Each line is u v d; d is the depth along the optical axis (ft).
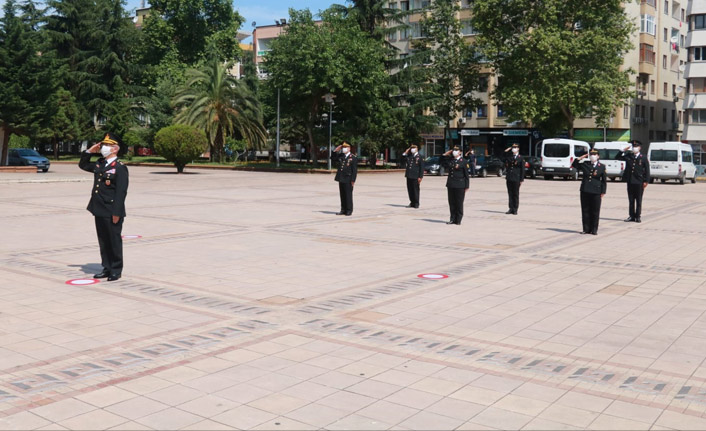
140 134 197.36
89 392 17.84
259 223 56.24
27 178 114.62
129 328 23.94
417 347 22.03
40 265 36.32
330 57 144.25
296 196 85.61
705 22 189.57
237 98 174.29
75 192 89.04
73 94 224.94
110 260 32.48
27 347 21.66
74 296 28.99
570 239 48.49
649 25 202.69
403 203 77.41
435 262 38.34
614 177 148.36
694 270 36.52
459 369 19.89
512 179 65.41
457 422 16.07
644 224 59.31
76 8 228.84
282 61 151.02
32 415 16.31
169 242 45.19
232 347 21.84
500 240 47.55
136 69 228.22
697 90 192.03
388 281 32.81
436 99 165.37
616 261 39.27
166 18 235.40
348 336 23.21
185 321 24.94
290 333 23.50
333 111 162.71
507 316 26.20
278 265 36.96
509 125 208.95
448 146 223.71
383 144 164.45
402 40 229.45
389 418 16.29
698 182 147.64
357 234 50.14
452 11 179.01
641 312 27.07
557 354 21.44
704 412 16.79
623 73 161.17
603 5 157.69
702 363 20.68
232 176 136.87
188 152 143.74
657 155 133.28
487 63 178.19
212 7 232.73
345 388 18.28
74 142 239.71
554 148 141.90
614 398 17.69
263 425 15.84
